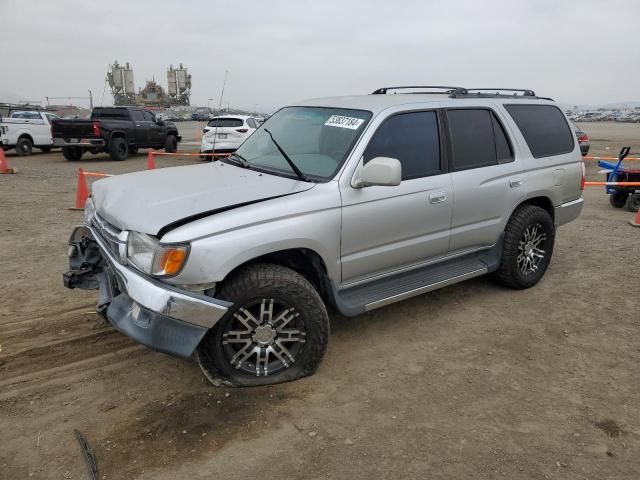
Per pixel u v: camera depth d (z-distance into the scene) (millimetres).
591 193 11562
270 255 3432
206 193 3387
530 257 5121
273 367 3391
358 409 3189
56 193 10516
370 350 3939
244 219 3117
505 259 4902
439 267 4488
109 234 3396
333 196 3502
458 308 4723
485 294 5059
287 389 3393
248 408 3188
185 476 2619
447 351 3939
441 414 3146
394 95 4543
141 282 2988
